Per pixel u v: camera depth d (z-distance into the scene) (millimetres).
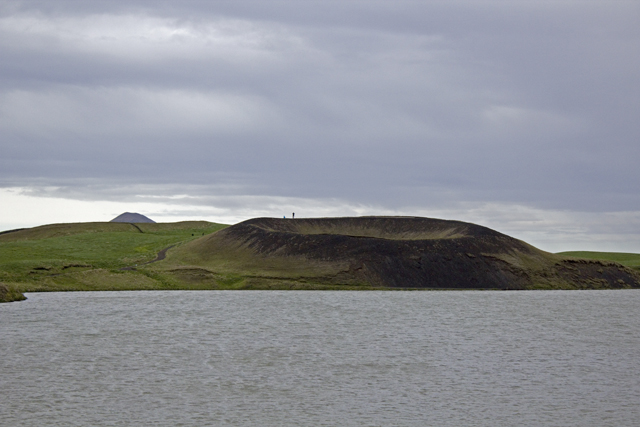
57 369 48938
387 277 147125
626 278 172125
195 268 144750
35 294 117438
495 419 36500
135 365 50906
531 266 161875
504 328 77938
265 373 48188
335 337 67625
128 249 170625
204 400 40094
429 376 47500
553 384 45094
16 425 34594
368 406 39000
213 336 67375
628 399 41031
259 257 156750
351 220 193375
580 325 82625
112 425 34812
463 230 175000
